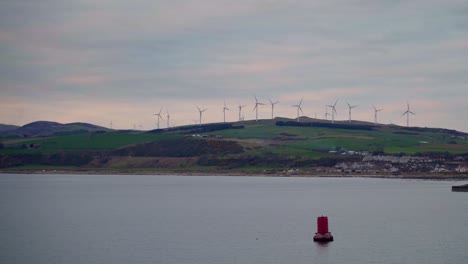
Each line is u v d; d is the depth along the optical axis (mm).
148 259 83938
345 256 84875
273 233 106375
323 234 97375
